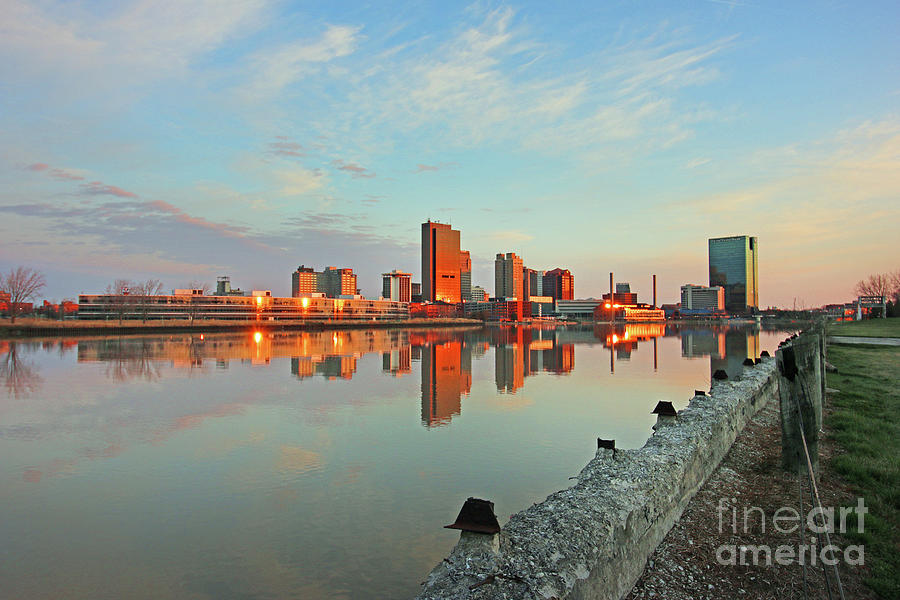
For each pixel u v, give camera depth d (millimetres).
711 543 8695
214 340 115562
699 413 13508
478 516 6328
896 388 22391
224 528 14047
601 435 24031
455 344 104562
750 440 15211
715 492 11047
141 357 70250
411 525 14086
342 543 13016
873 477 11047
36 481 18078
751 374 21188
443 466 19297
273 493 16672
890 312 121438
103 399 35875
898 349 41938
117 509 15422
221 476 18438
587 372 52031
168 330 157375
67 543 13195
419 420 27922
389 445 22469
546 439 23297
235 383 44250
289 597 10570
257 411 31094
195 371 53625
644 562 7977
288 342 110125
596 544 6598
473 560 6035
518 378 47219
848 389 22250
